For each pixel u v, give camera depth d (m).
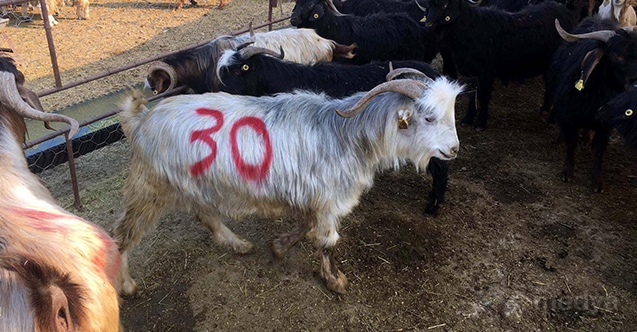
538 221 4.93
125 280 3.89
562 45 5.82
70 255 2.05
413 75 3.95
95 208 4.96
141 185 3.65
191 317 3.83
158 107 3.60
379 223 4.80
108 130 6.09
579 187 5.44
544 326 3.85
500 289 4.15
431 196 4.87
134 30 10.41
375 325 3.81
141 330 3.72
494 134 6.45
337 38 6.27
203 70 5.56
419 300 4.03
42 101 7.12
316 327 3.78
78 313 1.90
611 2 7.17
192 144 3.46
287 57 5.81
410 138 3.47
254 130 3.51
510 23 6.24
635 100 4.27
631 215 5.02
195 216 4.55
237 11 11.52
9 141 2.93
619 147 6.16
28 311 1.73
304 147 3.51
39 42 9.65
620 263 4.43
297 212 3.74
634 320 3.91
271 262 4.34
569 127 5.27
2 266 1.80
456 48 6.37
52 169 5.66
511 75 6.65
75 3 10.91
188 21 10.95
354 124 3.49
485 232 4.77
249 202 3.65
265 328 3.76
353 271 4.26
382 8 7.47
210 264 4.30
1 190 2.41
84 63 8.70
